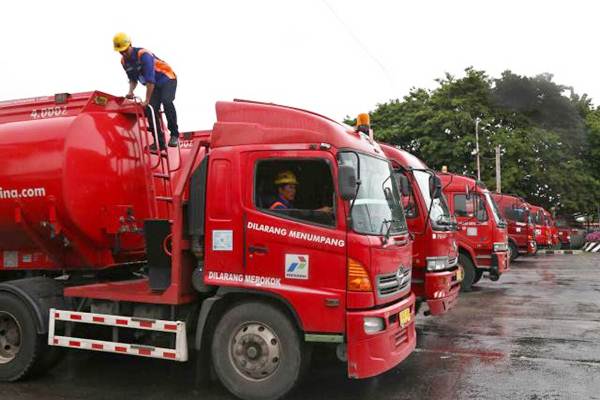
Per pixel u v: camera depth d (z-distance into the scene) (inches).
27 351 231.1
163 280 221.5
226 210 207.3
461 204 509.0
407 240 230.2
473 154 1110.4
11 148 240.8
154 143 267.3
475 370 245.4
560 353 275.1
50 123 241.0
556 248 1213.7
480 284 572.1
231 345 207.0
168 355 210.2
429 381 229.6
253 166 205.8
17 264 265.7
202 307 208.4
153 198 260.2
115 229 244.8
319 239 195.5
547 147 1141.7
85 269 257.0
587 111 1250.0
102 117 249.4
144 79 268.5
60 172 230.1
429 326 347.6
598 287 538.0
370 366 191.2
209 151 222.2
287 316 201.6
